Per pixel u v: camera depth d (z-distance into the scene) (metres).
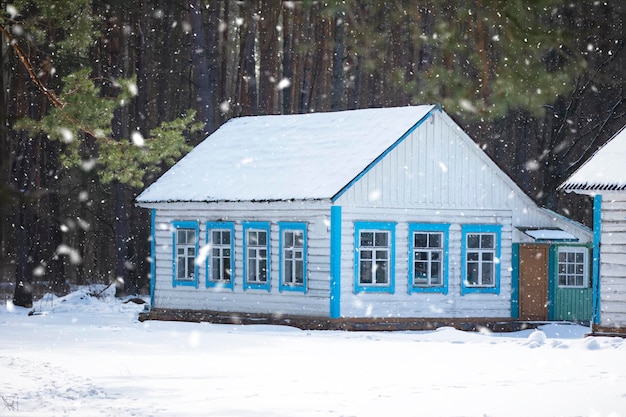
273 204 39.91
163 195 43.72
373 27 32.72
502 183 41.50
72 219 67.69
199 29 59.72
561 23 53.34
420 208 39.75
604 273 33.25
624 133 34.91
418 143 39.84
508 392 17.14
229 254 41.72
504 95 37.25
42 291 64.31
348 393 17.16
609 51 56.59
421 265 39.84
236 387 18.09
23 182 52.53
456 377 19.64
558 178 56.62
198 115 67.44
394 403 15.88
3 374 20.02
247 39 65.50
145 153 38.72
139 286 67.69
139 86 62.38
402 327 38.91
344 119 43.09
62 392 17.45
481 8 24.75
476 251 40.97
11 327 35.84
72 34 42.19
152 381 19.02
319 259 38.38
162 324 39.25
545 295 41.97
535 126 65.56
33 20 37.34
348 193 38.16
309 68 70.31
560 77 38.53
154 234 44.28
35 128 37.00
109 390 17.69
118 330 34.38
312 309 38.53
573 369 21.17
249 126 46.72
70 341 29.16
